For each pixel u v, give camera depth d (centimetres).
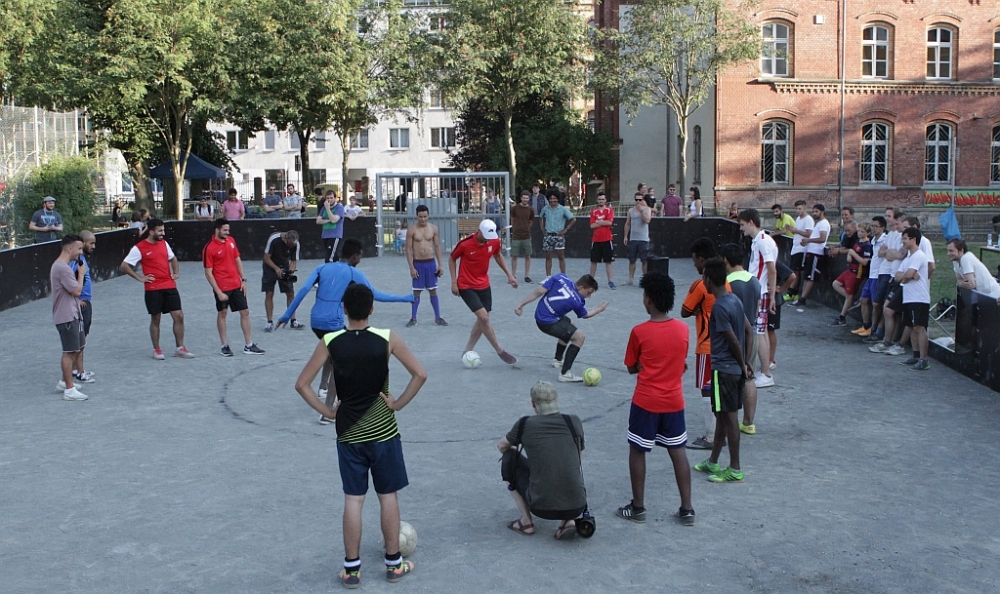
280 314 1622
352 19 3797
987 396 1011
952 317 1468
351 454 542
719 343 716
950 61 3831
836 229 3647
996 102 3847
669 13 3494
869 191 3800
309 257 2645
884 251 1271
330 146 7312
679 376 636
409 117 4166
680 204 2728
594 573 560
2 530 632
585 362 1189
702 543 607
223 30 3488
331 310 956
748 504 681
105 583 548
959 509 673
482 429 879
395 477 549
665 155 4394
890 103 3784
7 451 816
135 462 784
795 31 3709
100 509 672
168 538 618
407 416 926
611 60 3644
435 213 2634
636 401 636
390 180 2675
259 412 952
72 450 819
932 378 1099
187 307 1700
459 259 1197
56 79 3216
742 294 819
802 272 1681
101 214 3033
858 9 3731
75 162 2581
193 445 834
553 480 590
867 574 560
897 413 942
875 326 1334
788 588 541
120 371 1148
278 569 568
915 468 768
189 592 536
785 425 898
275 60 3575
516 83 3756
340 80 3709
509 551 593
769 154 3781
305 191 4284
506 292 1864
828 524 641
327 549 599
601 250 1920
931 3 3772
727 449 817
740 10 3547
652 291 634
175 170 3631
